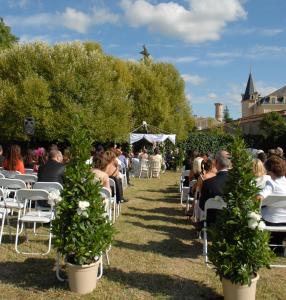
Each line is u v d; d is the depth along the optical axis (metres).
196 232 7.25
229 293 4.10
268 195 5.57
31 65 24.97
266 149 33.34
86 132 4.66
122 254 5.96
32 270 5.15
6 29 35.84
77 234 4.30
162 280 4.94
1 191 6.26
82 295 4.38
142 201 11.41
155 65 36.97
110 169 8.77
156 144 25.59
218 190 6.00
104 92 25.52
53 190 6.05
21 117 23.31
